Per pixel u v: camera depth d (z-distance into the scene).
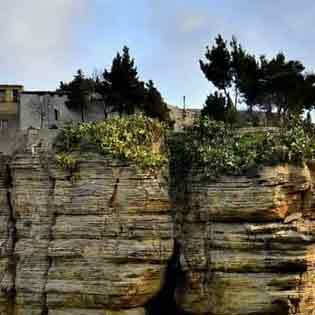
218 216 59.91
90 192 59.12
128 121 61.06
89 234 58.91
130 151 59.19
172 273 61.72
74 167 59.56
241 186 59.34
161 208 59.47
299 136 61.62
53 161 60.16
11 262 60.97
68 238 59.28
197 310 60.50
